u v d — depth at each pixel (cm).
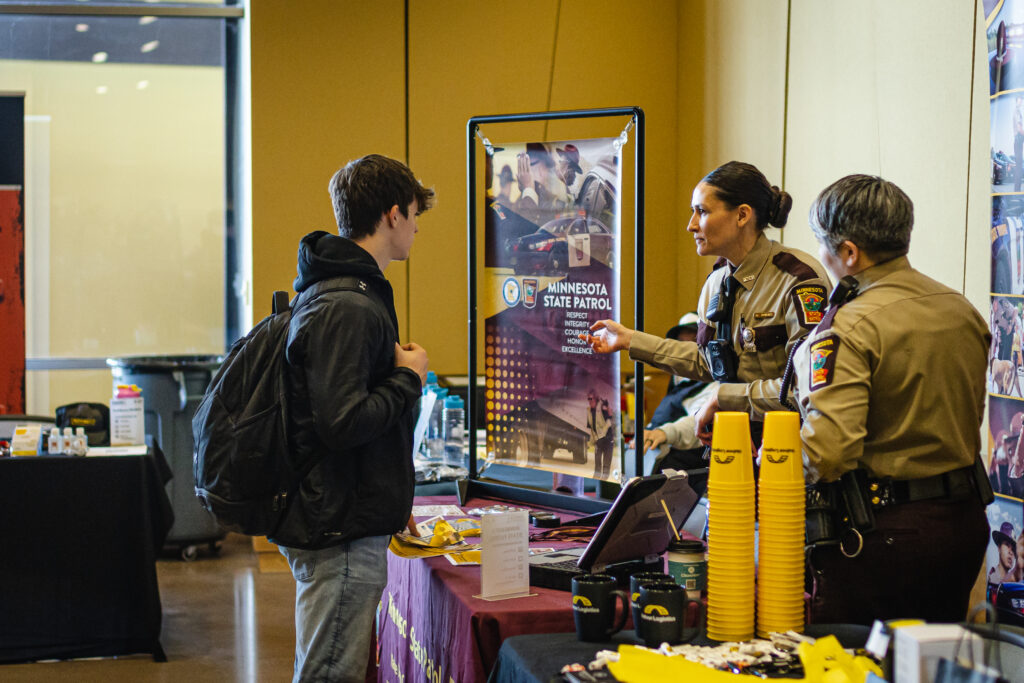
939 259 371
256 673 398
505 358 299
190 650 425
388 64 593
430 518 282
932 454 195
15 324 654
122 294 681
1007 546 283
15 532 401
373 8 590
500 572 206
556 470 289
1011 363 279
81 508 405
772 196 260
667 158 623
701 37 586
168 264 686
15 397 657
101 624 411
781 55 493
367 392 210
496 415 304
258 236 587
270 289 589
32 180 666
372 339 210
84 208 673
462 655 201
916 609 197
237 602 498
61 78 664
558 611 197
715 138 571
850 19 432
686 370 270
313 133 589
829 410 188
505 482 311
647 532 211
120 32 670
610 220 271
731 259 265
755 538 190
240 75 676
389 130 596
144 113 677
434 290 604
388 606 292
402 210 222
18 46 657
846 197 197
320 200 592
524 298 293
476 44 600
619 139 268
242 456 210
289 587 526
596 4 609
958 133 359
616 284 271
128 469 408
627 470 378
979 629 134
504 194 294
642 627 172
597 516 272
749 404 240
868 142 418
